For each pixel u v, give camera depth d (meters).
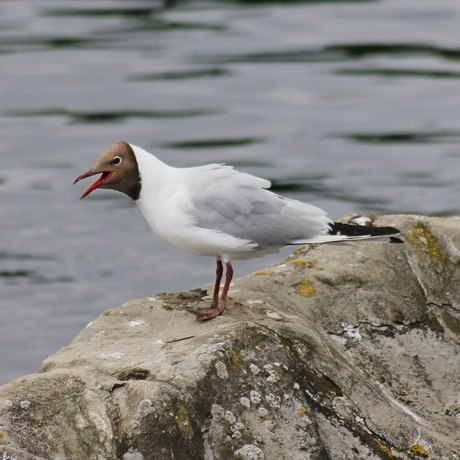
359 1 37.84
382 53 31.33
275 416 7.35
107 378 7.34
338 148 23.95
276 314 8.65
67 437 6.79
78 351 8.05
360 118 26.11
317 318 8.86
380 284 9.22
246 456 7.03
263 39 32.81
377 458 7.43
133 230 19.19
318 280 9.22
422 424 7.89
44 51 31.39
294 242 8.84
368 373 8.34
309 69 29.95
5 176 22.38
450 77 29.03
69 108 26.89
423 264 9.44
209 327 8.34
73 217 19.92
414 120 25.83
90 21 34.50
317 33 33.25
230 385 7.39
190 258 17.75
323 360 8.09
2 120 25.94
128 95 27.81
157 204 8.94
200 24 34.19
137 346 8.00
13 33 33.09
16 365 13.80
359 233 8.74
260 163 23.02
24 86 28.44
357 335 8.73
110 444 6.80
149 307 8.88
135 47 31.83
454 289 9.31
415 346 8.71
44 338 14.69
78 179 8.92
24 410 6.86
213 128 25.39
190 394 7.17
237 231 8.77
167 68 29.97
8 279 16.89
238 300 8.96
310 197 20.61
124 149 8.95
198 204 8.80
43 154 23.80
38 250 18.25
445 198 20.31
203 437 7.06
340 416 7.66
